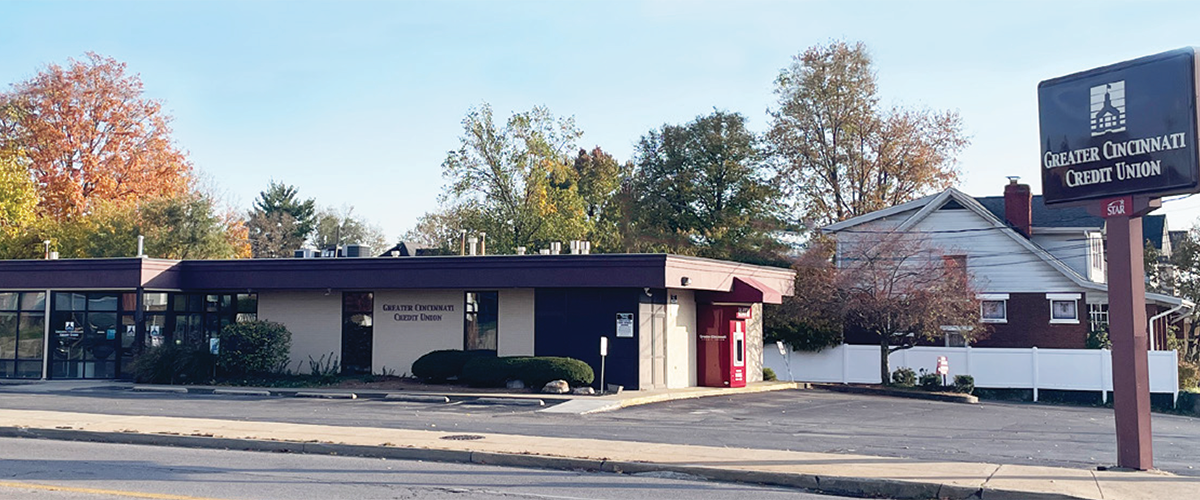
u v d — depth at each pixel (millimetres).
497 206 52719
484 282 28109
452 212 56094
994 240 39469
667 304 28891
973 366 36281
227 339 29469
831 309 35875
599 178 73750
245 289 30859
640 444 15891
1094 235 40500
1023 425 22766
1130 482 12555
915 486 12438
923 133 50594
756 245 53312
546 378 26500
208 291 31812
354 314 30734
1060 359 35062
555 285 27453
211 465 14055
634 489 12539
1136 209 13453
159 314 31406
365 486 12375
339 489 12117
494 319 29000
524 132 52812
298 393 26391
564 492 12195
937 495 12305
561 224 52781
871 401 28938
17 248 49281
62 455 14969
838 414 23922
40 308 31688
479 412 22219
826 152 51594
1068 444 18688
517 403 24547
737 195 54938
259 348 29344
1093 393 34438
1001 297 38938
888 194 50750
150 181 54062
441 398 25203
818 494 12562
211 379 29266
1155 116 13188
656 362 28219
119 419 19156
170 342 29953
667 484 13023
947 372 35625
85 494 11492
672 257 26703
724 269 29922
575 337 27969
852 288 35406
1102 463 15570
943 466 13805
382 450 15453
